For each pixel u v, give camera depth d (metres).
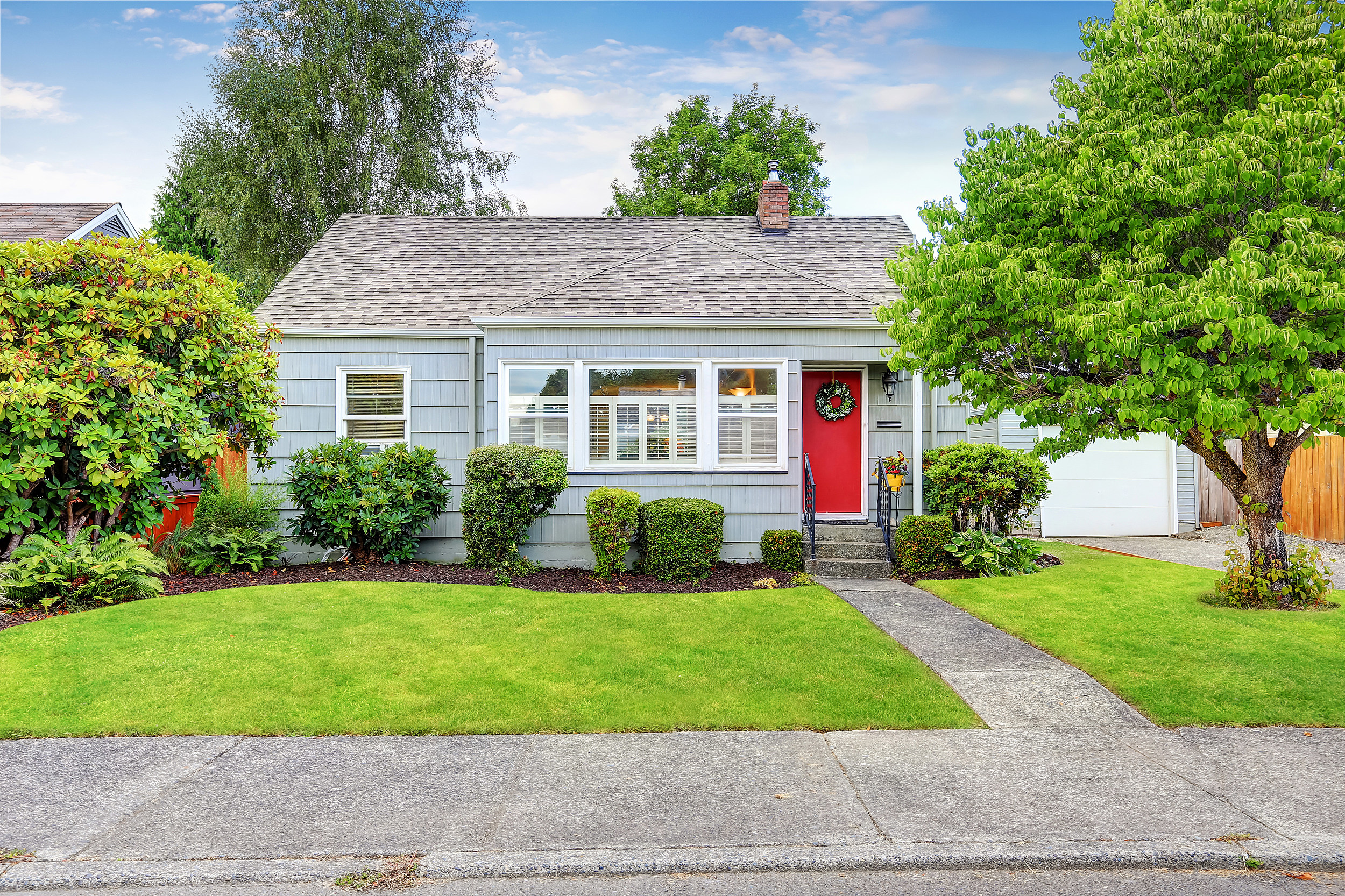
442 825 3.78
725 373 11.20
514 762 4.57
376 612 7.84
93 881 3.33
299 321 12.19
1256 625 7.08
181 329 9.01
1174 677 5.90
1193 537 14.46
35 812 3.94
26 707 5.34
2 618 7.34
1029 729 5.05
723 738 4.93
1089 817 3.80
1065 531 14.91
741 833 3.67
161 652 6.39
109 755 4.66
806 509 12.31
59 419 7.61
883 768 4.43
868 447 12.43
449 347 12.30
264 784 4.27
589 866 3.42
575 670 6.20
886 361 11.44
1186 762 4.50
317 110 23.17
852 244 14.90
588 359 11.11
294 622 7.39
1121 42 7.71
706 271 12.55
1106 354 6.50
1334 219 5.93
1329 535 13.02
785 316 11.23
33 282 8.12
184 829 3.75
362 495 10.59
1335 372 5.67
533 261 14.47
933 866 3.44
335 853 3.52
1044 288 6.86
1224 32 6.79
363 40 24.33
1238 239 5.90
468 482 10.50
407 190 24.78
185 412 8.62
